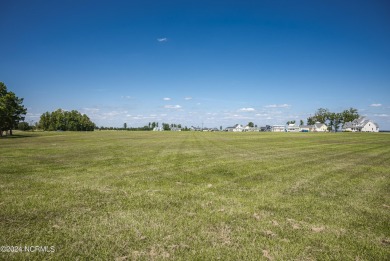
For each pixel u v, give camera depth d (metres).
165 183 10.50
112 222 6.25
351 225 6.32
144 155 20.56
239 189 9.67
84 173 12.48
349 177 12.20
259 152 23.52
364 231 5.98
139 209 7.23
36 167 14.12
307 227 6.15
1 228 5.78
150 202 7.88
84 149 25.64
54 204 7.53
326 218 6.76
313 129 165.75
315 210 7.37
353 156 20.81
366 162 17.31
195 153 22.38
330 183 10.90
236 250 4.96
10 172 12.53
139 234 5.60
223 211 7.16
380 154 22.44
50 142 37.53
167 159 18.08
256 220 6.54
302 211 7.27
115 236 5.48
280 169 14.15
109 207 7.36
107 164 15.48
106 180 10.92
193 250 4.93
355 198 8.66
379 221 6.60
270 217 6.77
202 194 8.90
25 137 56.41
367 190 9.78
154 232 5.70
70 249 4.89
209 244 5.19
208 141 41.59
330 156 20.67
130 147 28.59
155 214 6.84
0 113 61.25
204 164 15.73
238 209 7.35
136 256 4.68
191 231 5.80
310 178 11.85
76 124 146.00
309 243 5.32
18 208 7.12
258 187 10.02
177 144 34.06
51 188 9.43
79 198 8.18
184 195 8.73
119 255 4.71
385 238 5.64
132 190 9.30
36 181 10.57
